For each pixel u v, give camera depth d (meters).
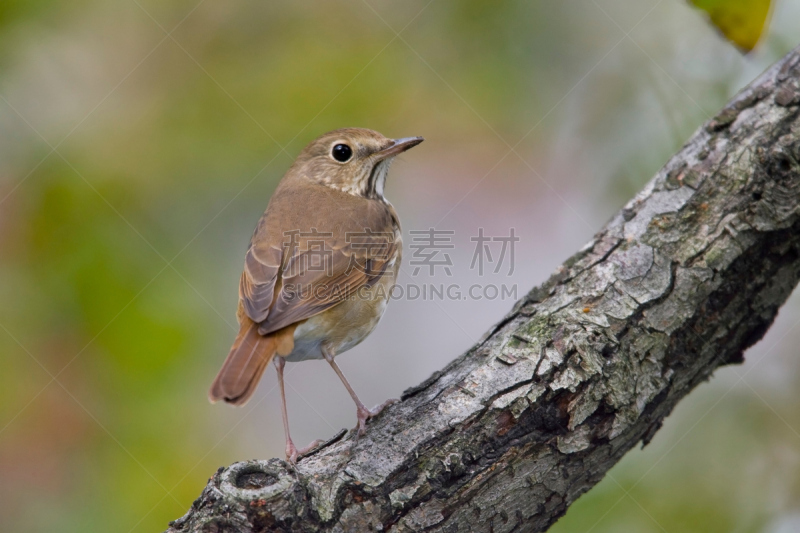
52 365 11.02
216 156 12.08
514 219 14.00
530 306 7.62
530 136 13.16
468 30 12.76
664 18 12.76
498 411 6.78
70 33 12.09
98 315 11.12
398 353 13.52
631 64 12.77
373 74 12.56
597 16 12.80
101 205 11.48
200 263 11.84
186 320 11.30
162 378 11.15
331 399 12.90
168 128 11.93
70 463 10.83
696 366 7.43
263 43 12.56
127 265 11.37
